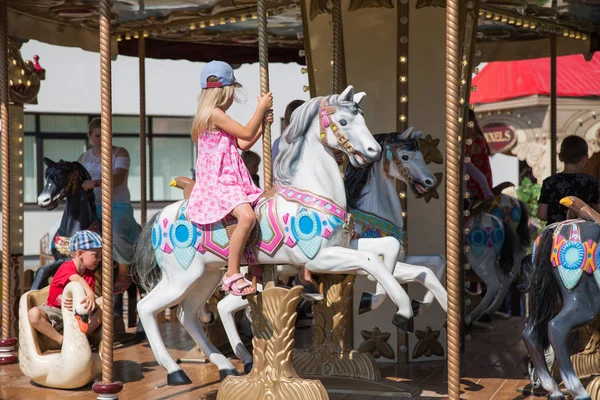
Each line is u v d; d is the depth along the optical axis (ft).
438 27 19.69
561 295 14.75
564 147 18.90
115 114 56.59
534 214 34.45
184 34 30.32
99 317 18.13
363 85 20.03
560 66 37.60
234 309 18.35
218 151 14.89
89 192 22.72
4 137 21.30
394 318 14.44
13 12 24.04
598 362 17.15
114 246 23.54
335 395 16.53
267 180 16.34
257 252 14.88
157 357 16.61
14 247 24.80
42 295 19.10
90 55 56.18
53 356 17.83
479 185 24.23
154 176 57.93
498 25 28.66
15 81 24.54
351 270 14.61
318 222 14.52
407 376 18.26
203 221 14.92
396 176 17.49
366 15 19.80
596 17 26.61
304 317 27.86
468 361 19.84
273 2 24.23
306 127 14.93
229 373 17.11
